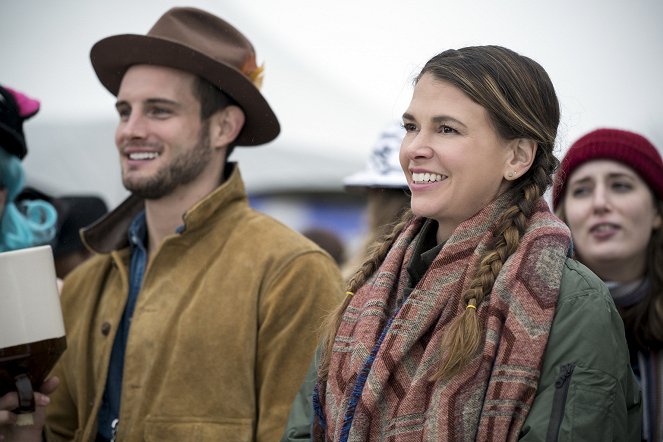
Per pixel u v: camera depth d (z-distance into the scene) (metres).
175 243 3.89
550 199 4.39
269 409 3.56
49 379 3.45
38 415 3.43
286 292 3.67
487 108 2.80
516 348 2.61
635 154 4.13
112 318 3.98
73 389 4.05
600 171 4.17
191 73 3.97
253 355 3.63
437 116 2.83
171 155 3.91
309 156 7.74
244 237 3.86
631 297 4.05
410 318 2.77
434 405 2.63
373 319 2.88
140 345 3.76
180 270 3.85
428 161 2.84
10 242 4.66
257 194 7.79
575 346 2.60
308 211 7.75
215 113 4.04
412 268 2.94
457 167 2.80
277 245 3.79
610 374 2.58
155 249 4.05
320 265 3.77
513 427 2.58
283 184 7.76
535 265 2.70
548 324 2.62
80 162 7.55
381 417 2.74
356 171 7.70
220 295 3.72
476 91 2.80
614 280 4.16
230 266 3.78
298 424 3.14
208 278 3.78
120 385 3.89
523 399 2.58
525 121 2.82
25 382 3.24
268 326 3.64
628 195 4.14
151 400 3.66
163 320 3.76
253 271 3.74
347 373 2.88
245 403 3.59
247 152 7.79
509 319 2.64
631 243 4.10
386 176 5.22
